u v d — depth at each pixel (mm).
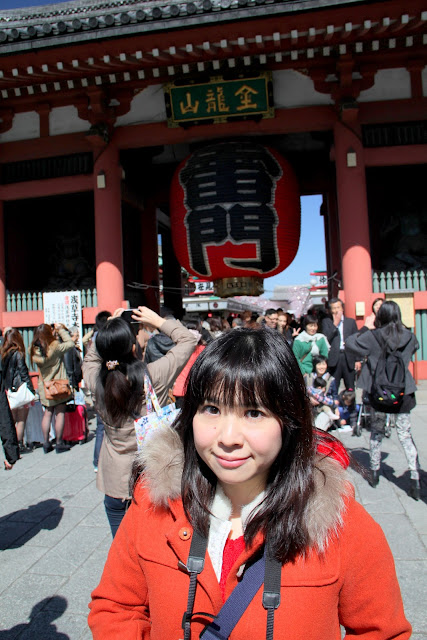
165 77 11156
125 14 8883
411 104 11086
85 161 12094
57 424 7250
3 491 5668
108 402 2877
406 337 4742
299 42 9750
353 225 10961
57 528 4574
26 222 14680
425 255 13633
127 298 14273
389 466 5777
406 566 3576
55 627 3072
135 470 1566
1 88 11258
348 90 10930
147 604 1491
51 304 11812
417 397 9930
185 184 11641
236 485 1398
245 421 1301
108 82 11086
